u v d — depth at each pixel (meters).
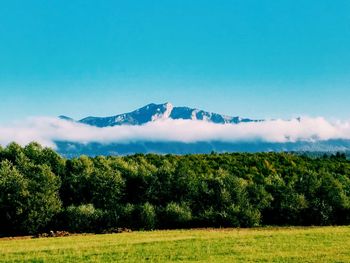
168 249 35.22
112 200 67.94
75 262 30.86
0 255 34.03
